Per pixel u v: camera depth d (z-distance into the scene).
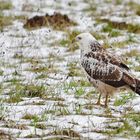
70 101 14.99
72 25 24.12
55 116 13.72
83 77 17.34
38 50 20.72
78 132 12.59
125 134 12.46
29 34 22.64
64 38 22.20
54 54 20.16
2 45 21.20
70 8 28.27
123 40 21.98
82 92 15.65
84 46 15.18
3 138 12.22
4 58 19.66
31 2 29.27
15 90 15.83
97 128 12.86
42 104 14.75
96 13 26.95
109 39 22.08
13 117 13.72
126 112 14.11
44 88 15.95
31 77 17.39
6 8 27.55
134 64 18.88
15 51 20.50
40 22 23.95
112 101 15.29
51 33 22.86
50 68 18.47
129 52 20.30
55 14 24.30
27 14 26.11
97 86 14.84
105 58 14.81
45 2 29.48
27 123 13.26
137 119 13.43
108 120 13.43
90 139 12.16
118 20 25.28
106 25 24.08
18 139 12.17
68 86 16.27
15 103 14.85
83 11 27.62
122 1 30.36
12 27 23.84
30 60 19.39
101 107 14.59
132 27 23.78
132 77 14.39
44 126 12.98
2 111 14.05
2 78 17.28
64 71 18.16
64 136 12.30
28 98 15.31
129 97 15.28
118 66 14.66
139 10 27.47
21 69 18.33
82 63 15.15
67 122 13.29
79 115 13.84
